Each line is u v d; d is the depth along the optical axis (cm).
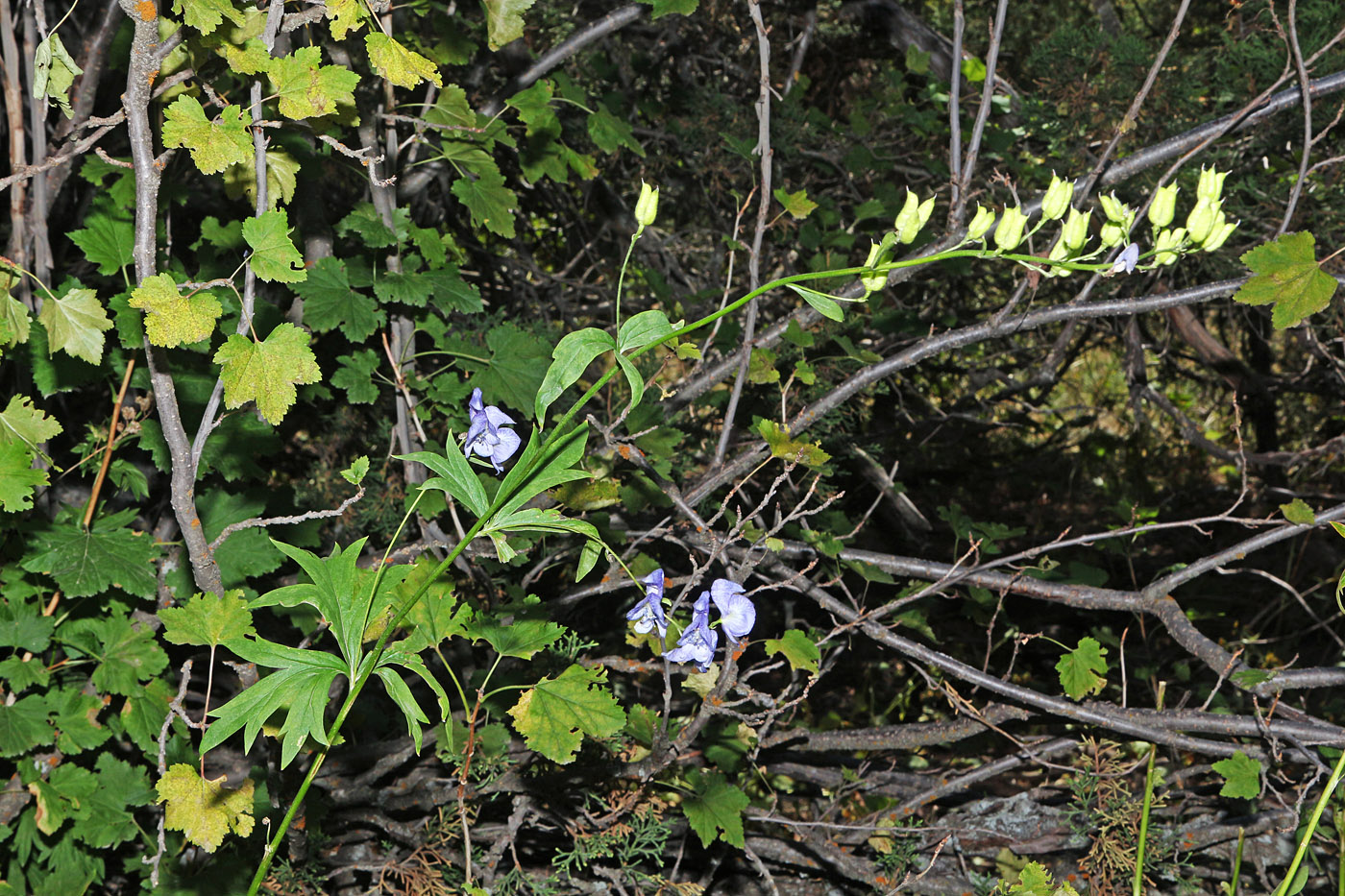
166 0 142
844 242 178
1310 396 322
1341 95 178
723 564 149
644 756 158
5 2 145
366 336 153
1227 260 191
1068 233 132
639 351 130
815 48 246
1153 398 250
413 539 165
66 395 169
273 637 168
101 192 155
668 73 242
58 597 152
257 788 154
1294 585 244
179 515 137
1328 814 161
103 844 153
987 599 172
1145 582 251
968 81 223
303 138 152
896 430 246
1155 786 167
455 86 158
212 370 153
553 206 229
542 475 132
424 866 158
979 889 163
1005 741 193
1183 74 192
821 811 177
